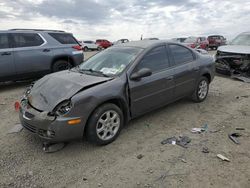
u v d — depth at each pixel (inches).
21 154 136.8
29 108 139.4
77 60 327.3
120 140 152.3
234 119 185.6
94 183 111.7
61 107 129.4
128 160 129.9
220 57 352.5
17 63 277.7
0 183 112.3
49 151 137.8
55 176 117.3
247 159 127.7
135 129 168.1
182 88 196.5
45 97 139.2
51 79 158.7
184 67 195.5
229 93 263.6
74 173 119.4
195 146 142.9
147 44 180.9
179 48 199.9
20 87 298.4
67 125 127.0
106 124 144.3
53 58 303.6
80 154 136.3
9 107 219.0
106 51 191.6
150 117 189.8
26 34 287.1
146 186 108.4
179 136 156.6
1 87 300.4
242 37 386.6
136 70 160.6
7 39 272.7
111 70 162.1
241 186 106.8
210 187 106.6
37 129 132.3
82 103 130.7
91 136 138.0
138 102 162.1
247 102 229.3
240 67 331.3
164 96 180.9
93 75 159.2
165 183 110.0
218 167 121.0
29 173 119.6
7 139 154.9
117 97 146.6
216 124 175.9
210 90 276.5
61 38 316.8
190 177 113.7
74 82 145.6
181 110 205.3
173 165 124.0
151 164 125.4
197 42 969.5
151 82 167.2
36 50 289.9
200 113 198.8
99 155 135.3
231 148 139.7
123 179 113.9
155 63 175.5
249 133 159.9
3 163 127.9
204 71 216.1
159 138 154.6
